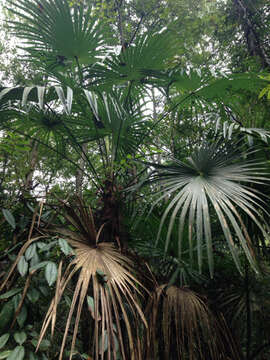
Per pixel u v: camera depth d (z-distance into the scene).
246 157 1.67
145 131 2.14
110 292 1.05
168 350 1.18
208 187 1.35
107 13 3.28
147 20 4.01
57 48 1.88
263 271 1.72
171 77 1.96
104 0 3.25
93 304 1.07
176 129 2.67
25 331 1.01
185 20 3.24
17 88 1.42
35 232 1.36
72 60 1.99
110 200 1.70
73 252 1.16
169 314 1.28
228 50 3.57
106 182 1.78
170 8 3.53
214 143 1.77
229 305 1.76
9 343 0.99
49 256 1.24
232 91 1.96
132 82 1.99
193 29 3.35
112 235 1.61
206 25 3.48
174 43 1.74
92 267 1.12
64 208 1.55
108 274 1.12
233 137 1.79
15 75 3.83
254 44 2.86
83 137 2.09
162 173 1.60
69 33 1.76
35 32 1.81
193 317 1.27
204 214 1.18
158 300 1.26
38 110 1.82
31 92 1.53
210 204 1.65
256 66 2.72
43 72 2.03
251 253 1.13
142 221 1.71
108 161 2.00
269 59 2.79
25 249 1.14
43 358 0.97
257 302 1.73
